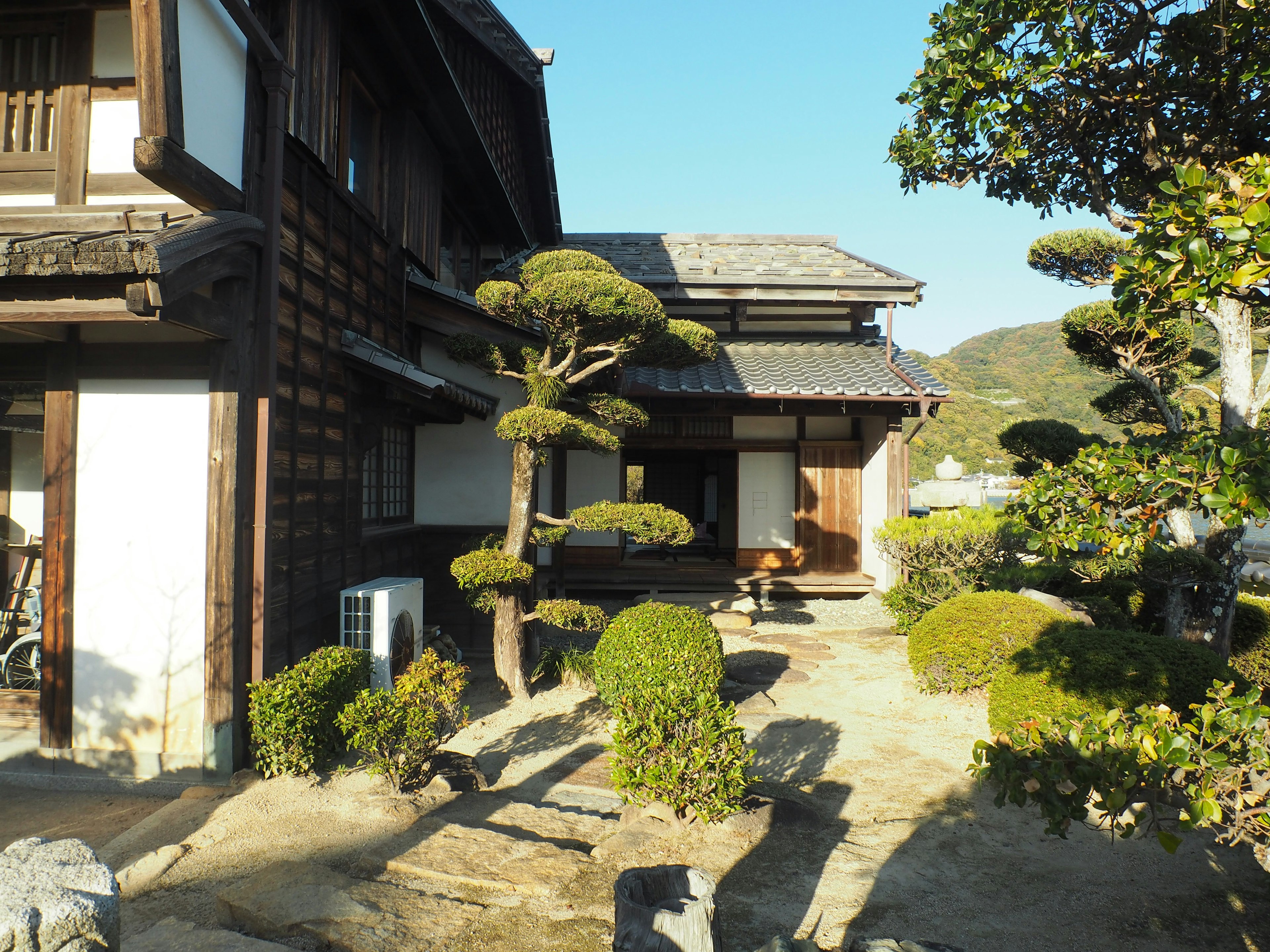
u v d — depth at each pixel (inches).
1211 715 99.0
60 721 204.7
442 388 275.0
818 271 503.2
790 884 151.6
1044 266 423.5
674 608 255.0
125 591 205.0
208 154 189.2
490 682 308.8
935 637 280.7
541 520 286.8
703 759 171.0
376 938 125.8
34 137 205.0
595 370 280.1
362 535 288.5
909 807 190.1
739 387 435.8
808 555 502.9
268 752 199.5
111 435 206.4
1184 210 101.5
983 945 132.0
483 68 430.9
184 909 138.2
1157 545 263.7
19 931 76.9
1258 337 320.8
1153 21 225.6
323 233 256.4
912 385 438.6
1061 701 214.7
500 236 503.5
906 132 271.1
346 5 271.6
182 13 177.9
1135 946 133.3
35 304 176.9
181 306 176.7
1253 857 163.6
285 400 227.0
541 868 151.3
